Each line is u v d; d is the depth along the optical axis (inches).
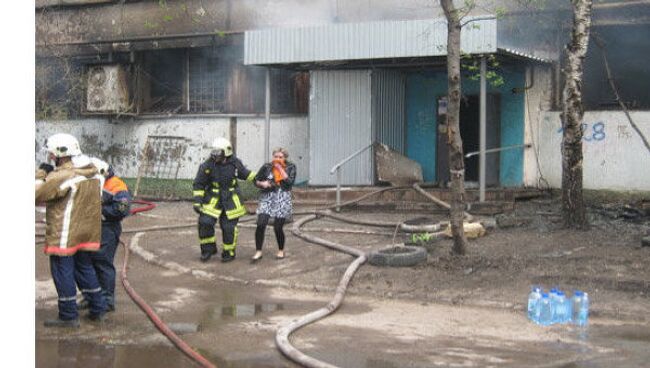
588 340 275.7
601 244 427.5
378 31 573.6
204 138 778.2
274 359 248.1
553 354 255.0
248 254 451.2
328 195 625.0
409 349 261.4
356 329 292.4
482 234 461.7
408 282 373.7
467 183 658.2
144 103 826.2
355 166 644.1
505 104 635.5
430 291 358.3
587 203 565.3
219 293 365.7
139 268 428.5
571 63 460.8
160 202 692.1
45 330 282.7
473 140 657.6
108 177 315.9
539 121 620.1
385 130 653.9
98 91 815.1
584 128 592.4
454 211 406.3
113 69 807.1
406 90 684.1
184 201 692.1
